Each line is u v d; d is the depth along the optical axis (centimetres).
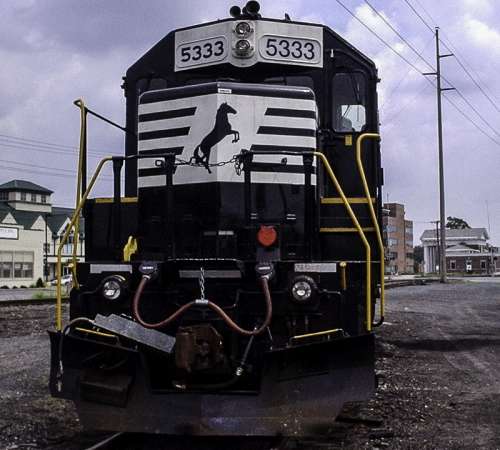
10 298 3061
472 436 621
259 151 665
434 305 2080
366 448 575
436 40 4688
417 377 910
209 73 772
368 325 588
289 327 584
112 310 606
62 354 574
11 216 6112
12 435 623
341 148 761
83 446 587
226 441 590
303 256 671
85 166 701
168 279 602
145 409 551
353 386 542
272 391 537
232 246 670
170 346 562
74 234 641
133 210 729
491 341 1268
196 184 685
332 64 771
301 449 570
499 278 5862
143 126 723
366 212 696
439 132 4675
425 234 12712
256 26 757
